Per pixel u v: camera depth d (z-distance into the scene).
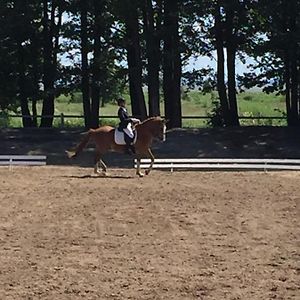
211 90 38.81
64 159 31.16
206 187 20.42
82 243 13.09
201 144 33.69
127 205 17.19
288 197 18.62
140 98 36.53
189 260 11.80
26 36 37.62
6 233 13.96
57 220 15.32
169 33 35.16
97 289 9.99
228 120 37.66
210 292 9.88
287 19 35.44
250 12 35.22
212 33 36.22
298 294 9.81
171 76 37.94
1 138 35.16
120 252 12.38
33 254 12.18
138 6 34.62
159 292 9.86
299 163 27.33
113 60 38.06
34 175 23.53
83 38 37.72
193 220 15.39
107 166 28.42
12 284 10.22
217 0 34.72
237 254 12.25
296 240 13.45
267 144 33.78
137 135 23.34
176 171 26.12
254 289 10.04
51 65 38.34
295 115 37.69
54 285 10.17
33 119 39.84
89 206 17.02
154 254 12.23
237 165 26.78
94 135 23.75
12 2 36.84
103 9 36.97
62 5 37.53
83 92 38.50
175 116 37.28
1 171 24.86
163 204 17.36
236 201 17.91
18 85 39.00
